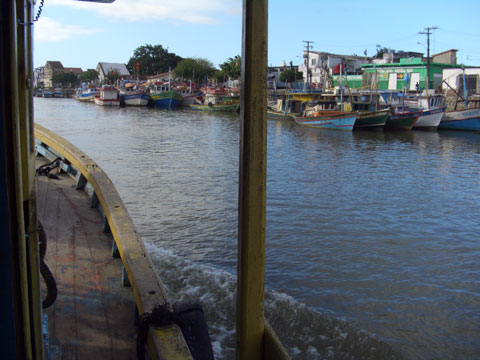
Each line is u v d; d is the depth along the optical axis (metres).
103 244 4.71
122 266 4.23
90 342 3.06
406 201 14.12
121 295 3.70
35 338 1.90
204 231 10.38
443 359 5.96
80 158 6.50
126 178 16.34
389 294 7.64
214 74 91.81
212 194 14.09
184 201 13.11
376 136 36.25
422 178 18.27
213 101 66.88
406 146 29.78
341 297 7.46
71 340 3.07
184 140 29.45
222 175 17.31
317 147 28.61
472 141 33.19
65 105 73.69
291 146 29.02
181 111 63.06
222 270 7.72
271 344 2.22
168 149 24.84
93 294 3.69
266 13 2.00
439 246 10.06
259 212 2.16
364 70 58.81
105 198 4.88
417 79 53.62
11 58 1.42
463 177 18.64
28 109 1.87
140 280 3.24
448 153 26.47
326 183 16.80
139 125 40.34
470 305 7.36
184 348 2.50
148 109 66.50
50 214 5.48
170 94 69.62
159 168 18.59
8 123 1.44
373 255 9.38
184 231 10.37
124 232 4.05
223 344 5.56
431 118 40.34
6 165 1.46
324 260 9.02
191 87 80.94
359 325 6.62
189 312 3.17
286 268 8.58
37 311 1.95
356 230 11.02
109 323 3.30
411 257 9.34
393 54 64.69
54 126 37.72
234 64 78.12
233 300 6.55
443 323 6.80
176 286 7.07
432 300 7.47
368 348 6.07
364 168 20.66
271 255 9.21
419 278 8.30
